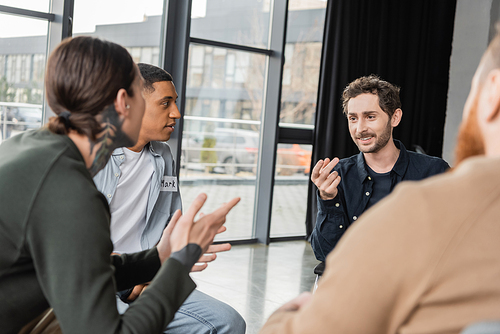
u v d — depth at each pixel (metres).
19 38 3.91
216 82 4.94
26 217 0.87
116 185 1.93
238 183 5.23
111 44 1.02
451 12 5.98
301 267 4.48
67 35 3.95
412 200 0.56
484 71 0.61
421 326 0.54
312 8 5.43
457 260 0.52
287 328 0.62
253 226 5.38
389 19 5.60
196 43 4.73
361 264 0.55
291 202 5.60
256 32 5.12
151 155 2.06
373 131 2.04
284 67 5.34
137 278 1.26
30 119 4.07
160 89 1.95
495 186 0.54
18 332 0.95
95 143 1.00
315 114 5.28
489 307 0.50
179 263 0.98
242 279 4.01
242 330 1.75
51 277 0.86
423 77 5.88
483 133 0.61
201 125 4.93
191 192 4.96
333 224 1.97
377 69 5.56
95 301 0.85
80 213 0.88
